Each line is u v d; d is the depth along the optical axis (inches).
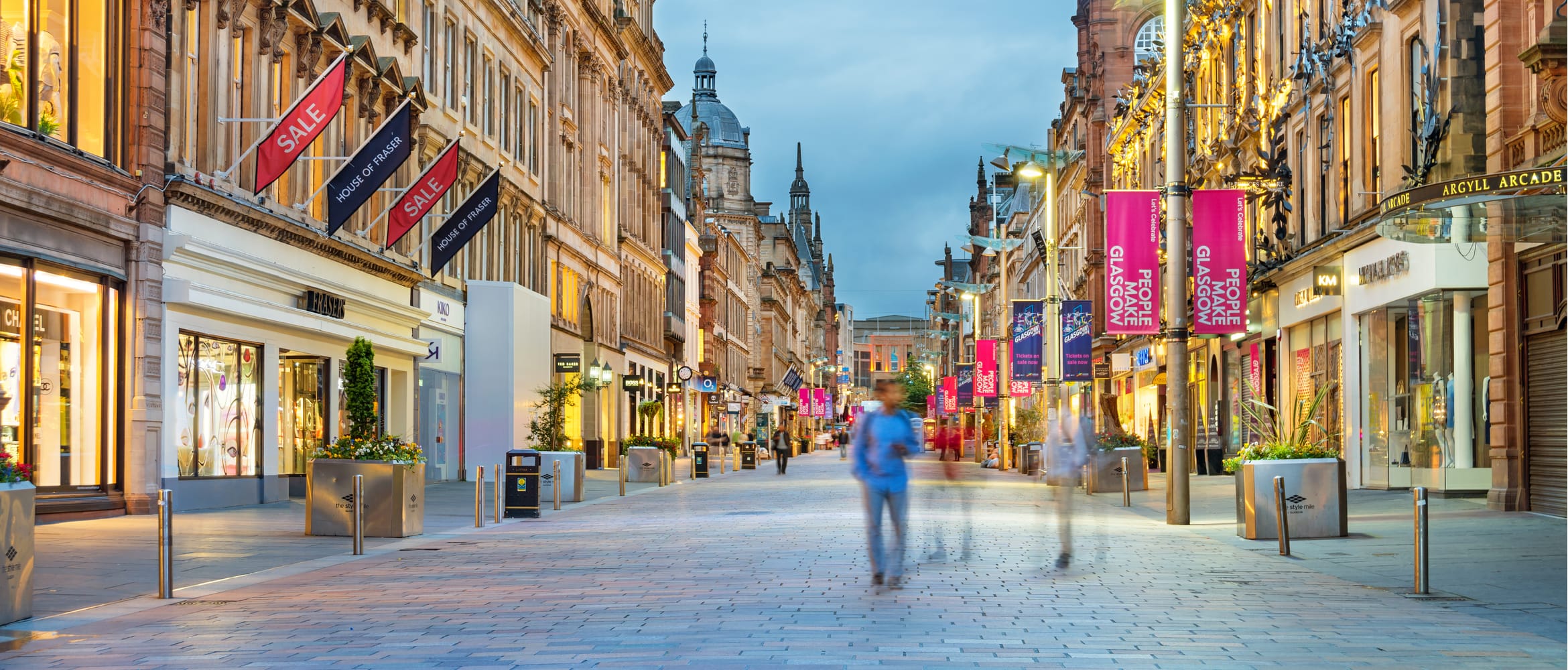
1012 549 670.5
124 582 532.1
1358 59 1184.8
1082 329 1664.6
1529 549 629.6
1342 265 1216.2
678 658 354.3
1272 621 417.7
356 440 775.1
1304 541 708.0
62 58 850.1
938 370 5546.3
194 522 858.1
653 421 2928.2
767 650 365.7
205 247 978.7
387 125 1072.8
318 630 408.2
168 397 949.2
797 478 1847.9
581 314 2306.8
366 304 1317.7
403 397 1471.5
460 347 1662.2
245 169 1096.2
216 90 1039.6
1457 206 702.5
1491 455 887.7
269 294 1117.7
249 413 1101.1
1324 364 1295.5
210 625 419.5
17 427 805.2
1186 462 844.6
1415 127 996.6
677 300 3398.1
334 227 1056.2
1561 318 799.7
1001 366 2743.6
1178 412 848.3
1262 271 1430.9
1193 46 1844.2
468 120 1691.7
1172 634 391.5
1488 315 910.4
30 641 391.5
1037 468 1353.3
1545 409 832.3
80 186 856.3
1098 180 2716.5
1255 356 1566.2
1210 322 919.0
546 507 1110.4
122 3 917.8
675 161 3398.1
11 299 799.7
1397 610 442.6
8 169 782.5
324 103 985.5
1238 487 752.3
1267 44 1501.0
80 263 855.7
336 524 756.6
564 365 1969.7
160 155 943.7
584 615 435.5
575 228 2217.0
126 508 904.9
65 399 855.7
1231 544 700.7
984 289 3233.3
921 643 376.2
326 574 566.3
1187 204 930.1
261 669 344.5
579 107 2343.8
